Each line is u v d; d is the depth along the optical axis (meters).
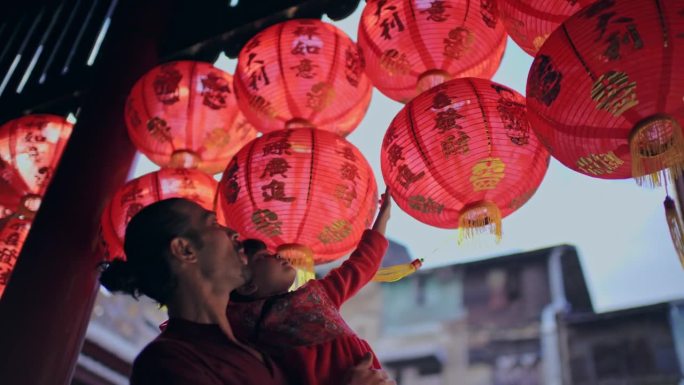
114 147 4.23
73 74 5.48
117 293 1.92
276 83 3.36
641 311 7.73
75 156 4.16
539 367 7.89
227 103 3.73
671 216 2.22
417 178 2.76
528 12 2.84
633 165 2.27
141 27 4.84
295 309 2.02
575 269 8.39
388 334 8.98
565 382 7.57
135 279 1.88
